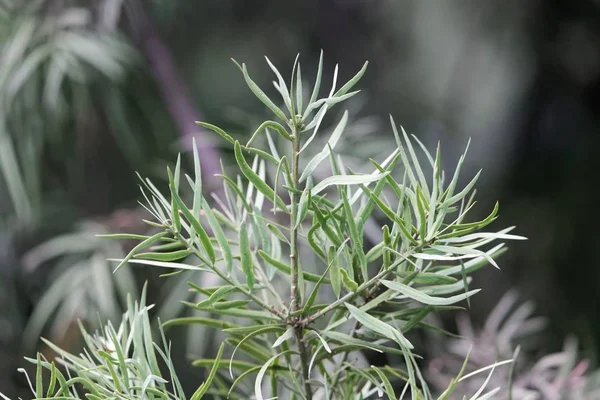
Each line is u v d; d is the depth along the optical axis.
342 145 3.07
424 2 4.32
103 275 2.92
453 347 2.12
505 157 4.66
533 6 4.44
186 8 3.77
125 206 3.46
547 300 4.51
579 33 4.55
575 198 4.78
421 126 4.35
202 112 3.73
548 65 4.59
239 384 1.47
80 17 3.04
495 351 2.07
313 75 4.03
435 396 2.08
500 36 4.47
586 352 2.54
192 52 3.84
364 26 4.16
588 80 4.64
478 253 1.21
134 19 3.43
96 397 1.24
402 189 1.25
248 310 1.27
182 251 1.24
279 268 1.28
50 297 3.01
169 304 2.78
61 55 3.02
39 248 3.36
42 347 3.34
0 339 3.40
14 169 3.02
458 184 4.54
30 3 3.07
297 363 1.38
